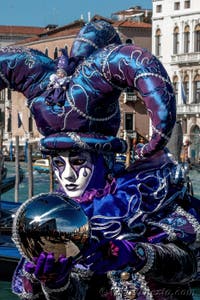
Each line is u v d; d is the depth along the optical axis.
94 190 2.99
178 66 59.34
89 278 2.82
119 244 2.53
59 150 2.98
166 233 2.86
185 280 2.77
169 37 59.91
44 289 2.44
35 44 65.75
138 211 2.91
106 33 3.18
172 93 2.78
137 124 56.12
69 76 3.01
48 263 2.34
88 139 2.95
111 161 3.03
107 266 2.53
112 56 2.87
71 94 2.96
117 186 2.97
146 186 2.94
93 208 2.95
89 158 2.97
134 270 2.61
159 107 2.75
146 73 2.78
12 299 11.37
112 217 2.91
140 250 2.56
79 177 2.98
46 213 2.37
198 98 57.97
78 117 2.96
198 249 2.88
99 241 2.61
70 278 2.57
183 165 3.02
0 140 22.41
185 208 2.96
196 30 58.38
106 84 2.92
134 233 2.92
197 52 57.91
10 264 11.95
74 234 2.36
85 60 2.99
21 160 59.31
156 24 60.44
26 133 67.31
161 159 2.99
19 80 3.15
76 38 3.20
